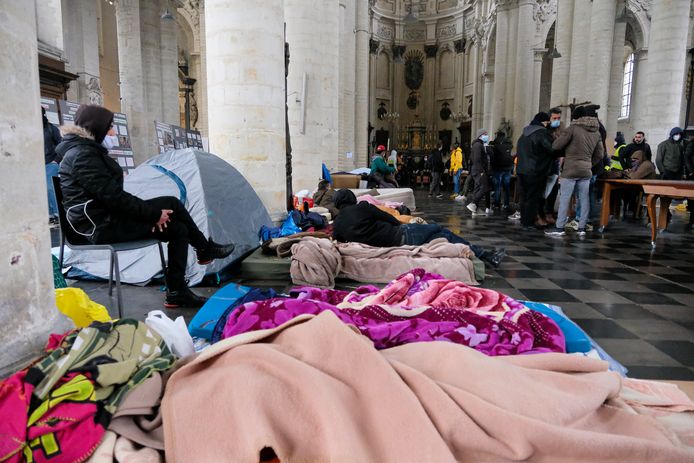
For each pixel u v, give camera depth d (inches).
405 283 119.3
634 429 65.4
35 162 70.9
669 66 486.3
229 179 200.5
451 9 1402.6
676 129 373.1
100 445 59.2
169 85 722.2
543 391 67.1
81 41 533.6
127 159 463.8
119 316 129.2
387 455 56.9
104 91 701.9
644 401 78.2
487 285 171.9
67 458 57.4
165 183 180.1
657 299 155.0
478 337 89.7
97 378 62.7
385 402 61.9
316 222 251.4
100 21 689.0
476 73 1262.3
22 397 58.4
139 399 64.4
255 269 175.8
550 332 96.1
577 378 72.3
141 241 135.0
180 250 140.1
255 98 228.7
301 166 390.0
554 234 296.7
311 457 58.4
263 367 67.8
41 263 72.6
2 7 63.0
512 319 97.8
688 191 233.5
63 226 129.0
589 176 290.5
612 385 72.4
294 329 78.3
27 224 69.0
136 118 643.5
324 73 462.0
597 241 276.2
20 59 67.0
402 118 1519.4
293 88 382.9
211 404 63.1
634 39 936.3
